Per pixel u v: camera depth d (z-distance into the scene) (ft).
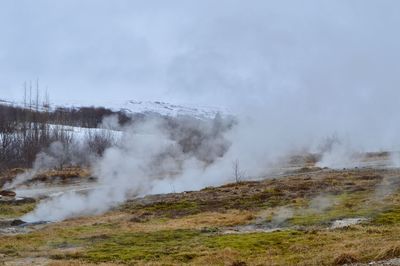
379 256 65.77
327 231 93.40
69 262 80.07
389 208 112.98
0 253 90.94
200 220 119.34
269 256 76.38
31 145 304.50
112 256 84.94
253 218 116.88
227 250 81.76
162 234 103.35
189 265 73.41
